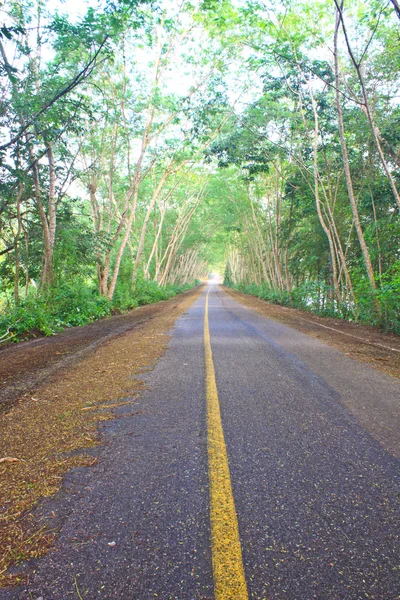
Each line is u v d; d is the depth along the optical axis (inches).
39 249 650.2
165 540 82.5
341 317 655.1
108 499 99.6
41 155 529.3
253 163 826.2
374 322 507.5
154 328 482.6
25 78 479.5
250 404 177.2
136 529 86.7
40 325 469.4
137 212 1513.3
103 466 118.4
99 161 845.8
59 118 497.7
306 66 617.6
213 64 772.6
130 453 127.3
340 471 113.7
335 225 756.0
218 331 442.9
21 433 147.4
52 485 107.4
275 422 154.3
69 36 435.8
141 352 312.7
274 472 113.1
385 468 115.4
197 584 69.7
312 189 767.7
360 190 650.2
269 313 719.1
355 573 72.3
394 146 597.9
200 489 103.9
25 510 95.5
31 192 598.5
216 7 588.7
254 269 1857.8
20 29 371.6
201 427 149.4
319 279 927.0
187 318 610.5
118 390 203.2
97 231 776.9
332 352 309.0
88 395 195.8
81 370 255.1
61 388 211.5
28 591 69.2
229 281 3427.7
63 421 159.2
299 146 762.8
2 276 676.1
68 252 654.5
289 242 999.0
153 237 1624.0
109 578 71.8
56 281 637.3
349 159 687.1
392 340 394.9
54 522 90.1
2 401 191.9
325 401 181.2
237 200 1422.2
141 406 176.2
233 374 234.7
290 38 576.4
